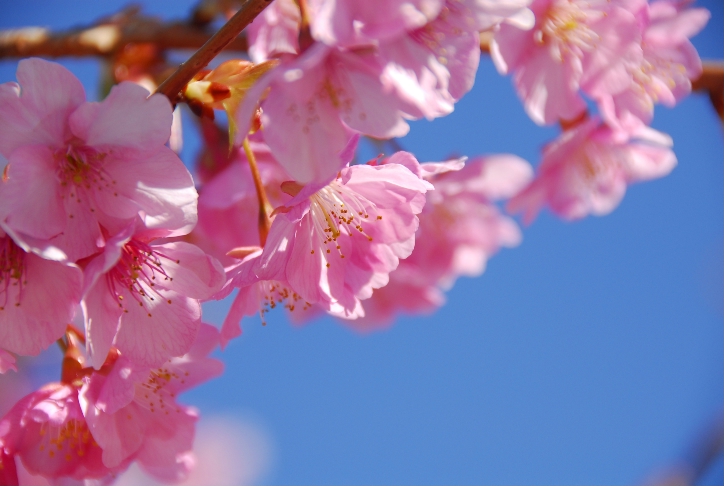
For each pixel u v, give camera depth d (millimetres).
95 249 396
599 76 435
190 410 427
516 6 400
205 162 458
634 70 438
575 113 438
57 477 411
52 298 397
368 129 391
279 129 389
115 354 410
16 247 399
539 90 437
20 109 392
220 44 385
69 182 396
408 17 383
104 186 397
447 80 395
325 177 390
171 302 405
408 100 391
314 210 414
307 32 397
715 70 462
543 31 435
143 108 392
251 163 418
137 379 404
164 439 422
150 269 403
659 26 447
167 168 396
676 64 448
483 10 400
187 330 405
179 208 397
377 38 382
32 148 392
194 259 402
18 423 408
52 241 393
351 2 384
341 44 383
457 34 399
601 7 434
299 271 411
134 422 417
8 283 398
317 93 391
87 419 402
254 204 450
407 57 392
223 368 430
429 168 416
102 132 395
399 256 417
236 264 410
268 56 416
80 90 395
